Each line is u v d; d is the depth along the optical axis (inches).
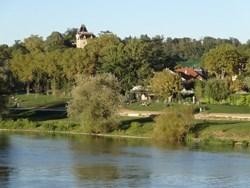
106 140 5570.9
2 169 3917.3
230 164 4244.6
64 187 3432.6
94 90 6146.7
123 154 4670.3
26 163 4156.0
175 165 4180.6
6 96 6860.2
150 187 3479.3
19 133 6092.5
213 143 5403.5
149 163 4247.0
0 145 5068.9
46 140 5497.1
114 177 3735.2
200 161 4365.2
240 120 6240.2
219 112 6865.2
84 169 3969.0
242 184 3604.8
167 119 5595.5
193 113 5812.0
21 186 3430.1
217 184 3595.0
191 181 3659.0
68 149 4894.2
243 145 5290.4
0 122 6589.6
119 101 6181.1
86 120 6077.8
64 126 6338.6
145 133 5915.4
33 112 7288.4
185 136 5541.3
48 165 4097.0
